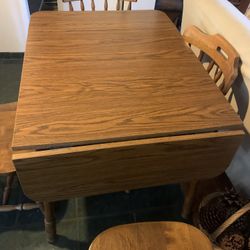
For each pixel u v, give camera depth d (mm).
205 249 861
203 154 936
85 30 1264
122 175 933
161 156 898
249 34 1130
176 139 857
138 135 835
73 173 867
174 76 1060
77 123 843
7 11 1987
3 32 2096
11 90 1968
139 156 874
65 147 806
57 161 809
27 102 894
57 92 941
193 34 1269
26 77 991
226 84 1095
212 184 1480
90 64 1077
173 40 1263
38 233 1294
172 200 1467
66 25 1285
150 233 882
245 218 1215
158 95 969
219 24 1279
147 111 906
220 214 1246
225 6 1335
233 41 1177
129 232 878
